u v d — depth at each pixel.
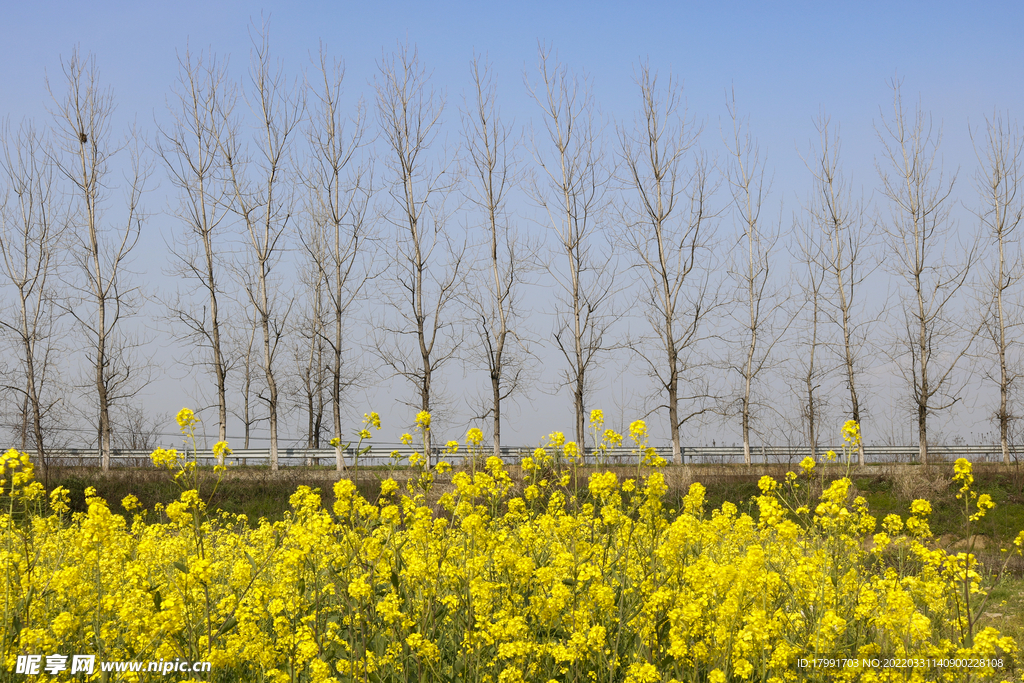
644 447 6.79
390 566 5.50
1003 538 18.56
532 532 6.81
